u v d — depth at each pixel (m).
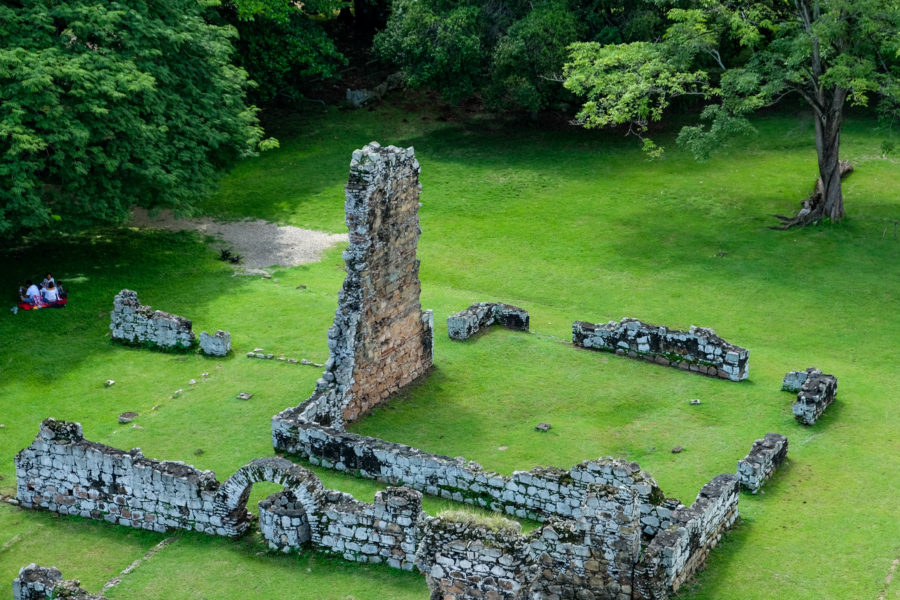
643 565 24.91
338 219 55.59
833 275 49.00
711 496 28.86
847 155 62.12
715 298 47.34
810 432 35.66
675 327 44.88
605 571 25.14
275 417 34.16
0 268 47.66
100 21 47.47
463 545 21.48
